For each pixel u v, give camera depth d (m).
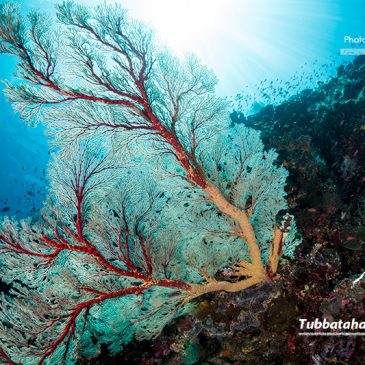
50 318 3.48
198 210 4.21
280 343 4.36
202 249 4.27
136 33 3.20
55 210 3.46
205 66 3.52
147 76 3.32
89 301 3.62
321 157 8.69
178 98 3.52
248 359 4.45
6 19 2.73
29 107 3.11
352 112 8.92
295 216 5.83
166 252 4.06
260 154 4.27
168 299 4.12
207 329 4.70
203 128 3.83
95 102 3.28
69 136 3.37
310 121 10.53
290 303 4.43
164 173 3.86
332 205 5.79
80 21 2.97
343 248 5.07
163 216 4.46
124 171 4.02
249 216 4.23
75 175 3.64
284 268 4.62
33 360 3.41
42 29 2.94
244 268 4.51
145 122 3.44
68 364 3.79
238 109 20.41
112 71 3.17
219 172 4.36
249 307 4.49
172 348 4.86
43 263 3.49
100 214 3.69
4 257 3.36
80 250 3.54
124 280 3.89
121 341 4.44
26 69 2.91
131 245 4.08
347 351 3.75
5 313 3.55
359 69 12.25
